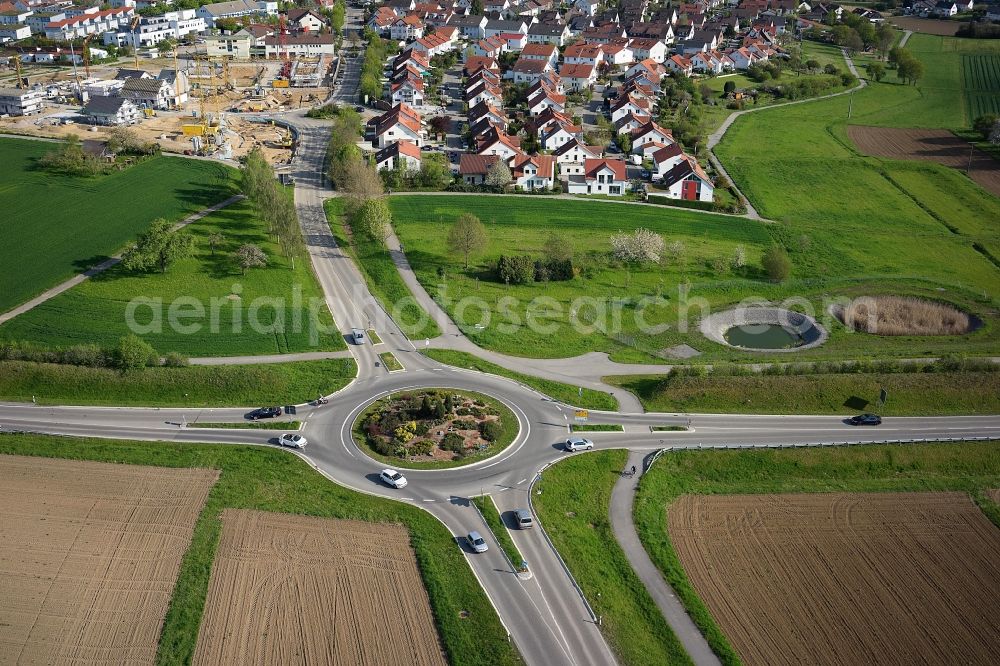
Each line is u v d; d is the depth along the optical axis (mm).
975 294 134625
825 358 114500
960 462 93500
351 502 82438
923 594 74250
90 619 67750
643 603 71625
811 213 168875
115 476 85188
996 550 80312
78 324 113312
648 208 167375
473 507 82500
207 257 134500
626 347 116188
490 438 93062
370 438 92438
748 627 69875
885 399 101812
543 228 154250
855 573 76500
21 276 125812
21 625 66875
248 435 93375
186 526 78375
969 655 67875
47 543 75625
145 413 97188
